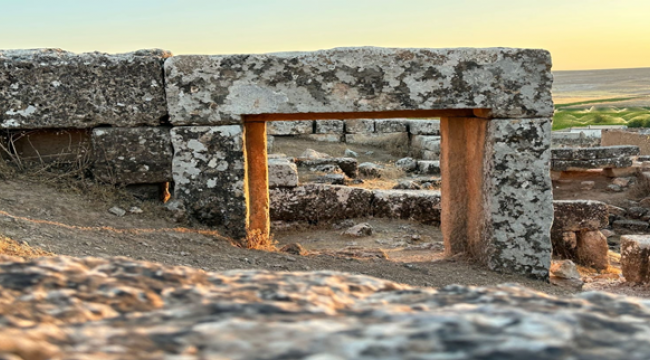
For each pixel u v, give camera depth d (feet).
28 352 2.12
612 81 526.57
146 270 3.67
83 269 3.61
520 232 18.97
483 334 2.52
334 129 54.03
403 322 2.72
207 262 15.96
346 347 2.38
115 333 2.56
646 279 20.90
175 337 2.52
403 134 56.24
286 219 30.50
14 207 16.06
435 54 18.31
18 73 18.48
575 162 48.52
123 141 19.12
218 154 19.02
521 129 18.63
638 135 64.03
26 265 3.51
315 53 18.34
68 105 18.74
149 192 19.75
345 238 28.12
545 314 2.84
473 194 20.74
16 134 19.39
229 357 2.29
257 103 18.58
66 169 19.53
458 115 21.09
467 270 19.20
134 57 18.75
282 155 40.73
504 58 18.39
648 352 2.41
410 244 27.02
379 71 18.33
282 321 2.82
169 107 18.79
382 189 34.71
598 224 28.43
